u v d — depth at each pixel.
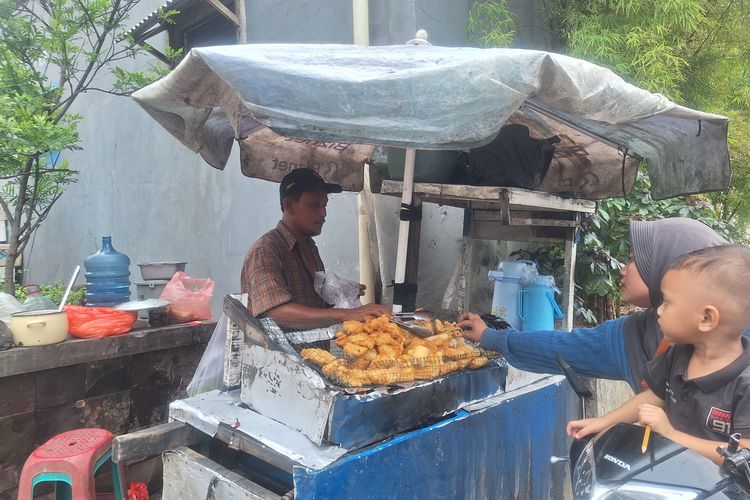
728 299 1.09
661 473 1.10
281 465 1.53
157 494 3.36
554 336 1.81
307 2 3.95
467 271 3.08
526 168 2.21
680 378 1.24
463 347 1.99
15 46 4.24
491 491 2.06
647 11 3.35
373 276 3.42
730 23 3.86
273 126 1.36
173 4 4.80
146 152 5.81
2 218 8.02
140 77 4.38
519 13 3.85
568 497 2.58
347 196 3.78
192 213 5.29
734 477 1.03
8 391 2.86
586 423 1.42
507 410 2.11
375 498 1.60
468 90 1.31
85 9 4.27
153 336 3.46
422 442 1.75
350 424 1.55
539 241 2.88
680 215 3.71
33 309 3.41
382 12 3.41
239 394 2.06
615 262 3.49
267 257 2.19
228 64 1.33
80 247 7.05
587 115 1.49
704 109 4.13
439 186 2.30
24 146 3.68
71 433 2.45
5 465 2.87
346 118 1.35
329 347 2.07
